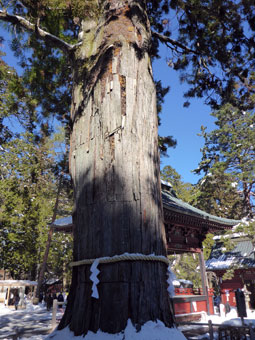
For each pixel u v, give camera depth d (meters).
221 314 14.24
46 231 32.28
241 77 9.89
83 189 3.86
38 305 25.84
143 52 4.72
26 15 6.07
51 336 3.28
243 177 30.42
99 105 4.18
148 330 2.85
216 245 28.95
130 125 3.97
